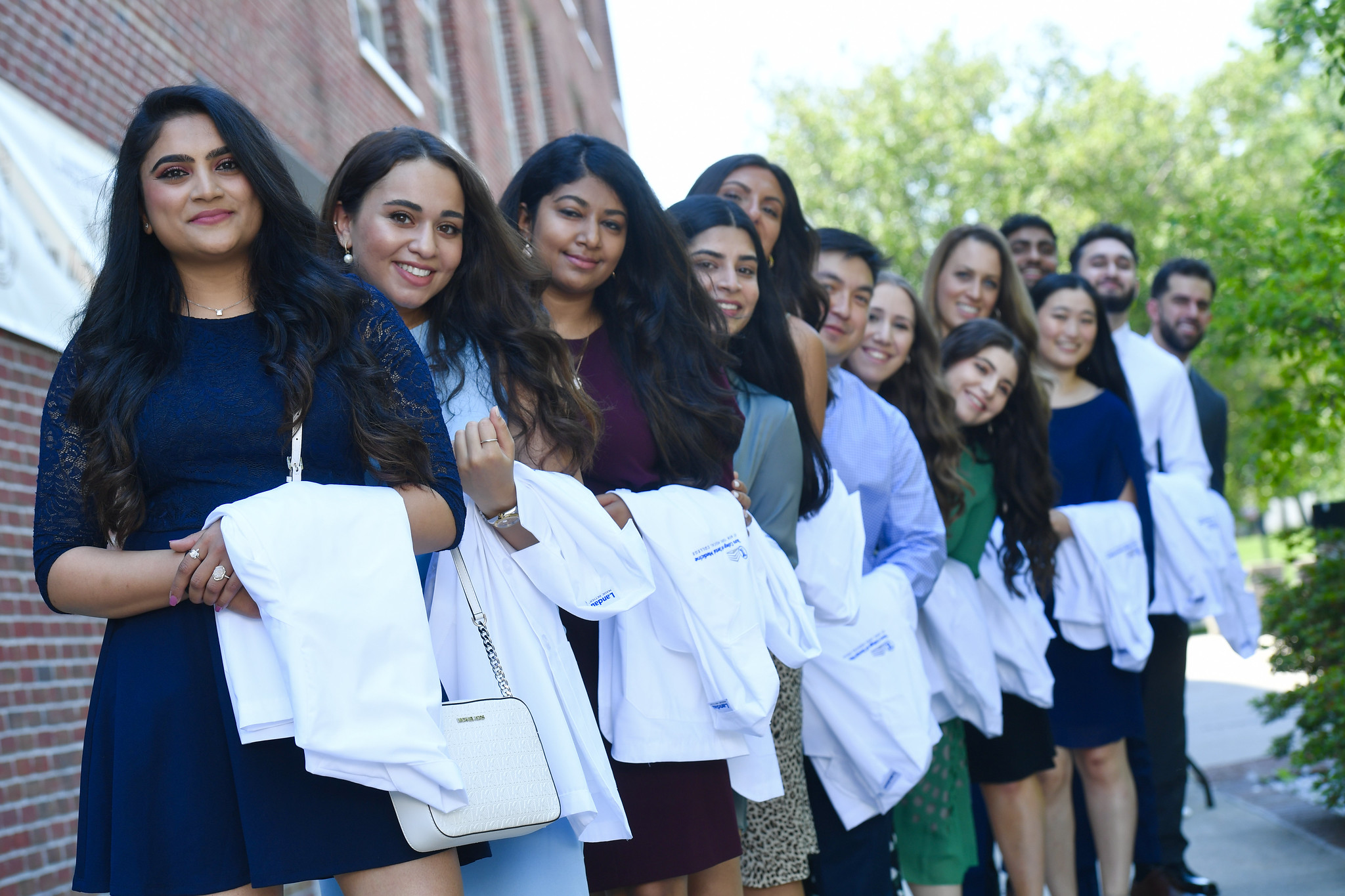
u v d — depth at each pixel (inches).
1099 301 198.5
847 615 138.4
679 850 109.1
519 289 107.4
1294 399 238.2
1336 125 223.1
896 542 156.6
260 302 84.7
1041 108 782.5
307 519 76.9
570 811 92.6
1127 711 183.0
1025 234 237.6
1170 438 214.8
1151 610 197.8
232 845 77.2
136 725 77.7
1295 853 206.5
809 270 154.6
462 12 510.3
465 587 95.2
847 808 143.1
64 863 182.9
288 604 74.6
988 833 179.2
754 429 132.4
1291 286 195.8
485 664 96.0
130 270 83.0
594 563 101.7
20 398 192.9
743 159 153.2
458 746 81.9
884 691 140.9
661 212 120.1
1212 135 768.9
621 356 119.2
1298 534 232.7
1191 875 196.1
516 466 101.3
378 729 75.3
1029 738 168.2
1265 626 234.1
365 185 103.3
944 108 791.1
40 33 210.1
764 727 109.7
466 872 96.4
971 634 160.4
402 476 84.8
